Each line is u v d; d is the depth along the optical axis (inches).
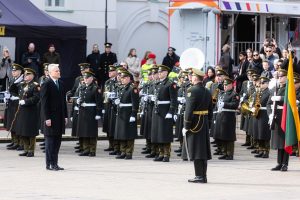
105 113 1320.1
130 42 1865.2
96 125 1258.6
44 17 1421.0
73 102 1293.1
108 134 1316.4
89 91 1261.1
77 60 1560.0
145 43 1881.2
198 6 1705.2
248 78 1406.3
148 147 1291.8
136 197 869.8
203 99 969.5
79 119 1261.1
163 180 996.6
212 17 1712.6
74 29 1418.6
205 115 973.8
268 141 1280.8
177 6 1736.0
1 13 1360.7
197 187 942.4
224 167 1141.1
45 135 1072.8
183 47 1750.7
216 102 1289.4
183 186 949.2
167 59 1665.8
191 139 971.3
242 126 1425.9
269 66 1412.4
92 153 1261.1
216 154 1305.4
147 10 1878.7
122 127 1222.9
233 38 1781.5
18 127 1229.1
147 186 947.3
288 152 1080.2
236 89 1536.7
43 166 1115.3
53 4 1771.7
